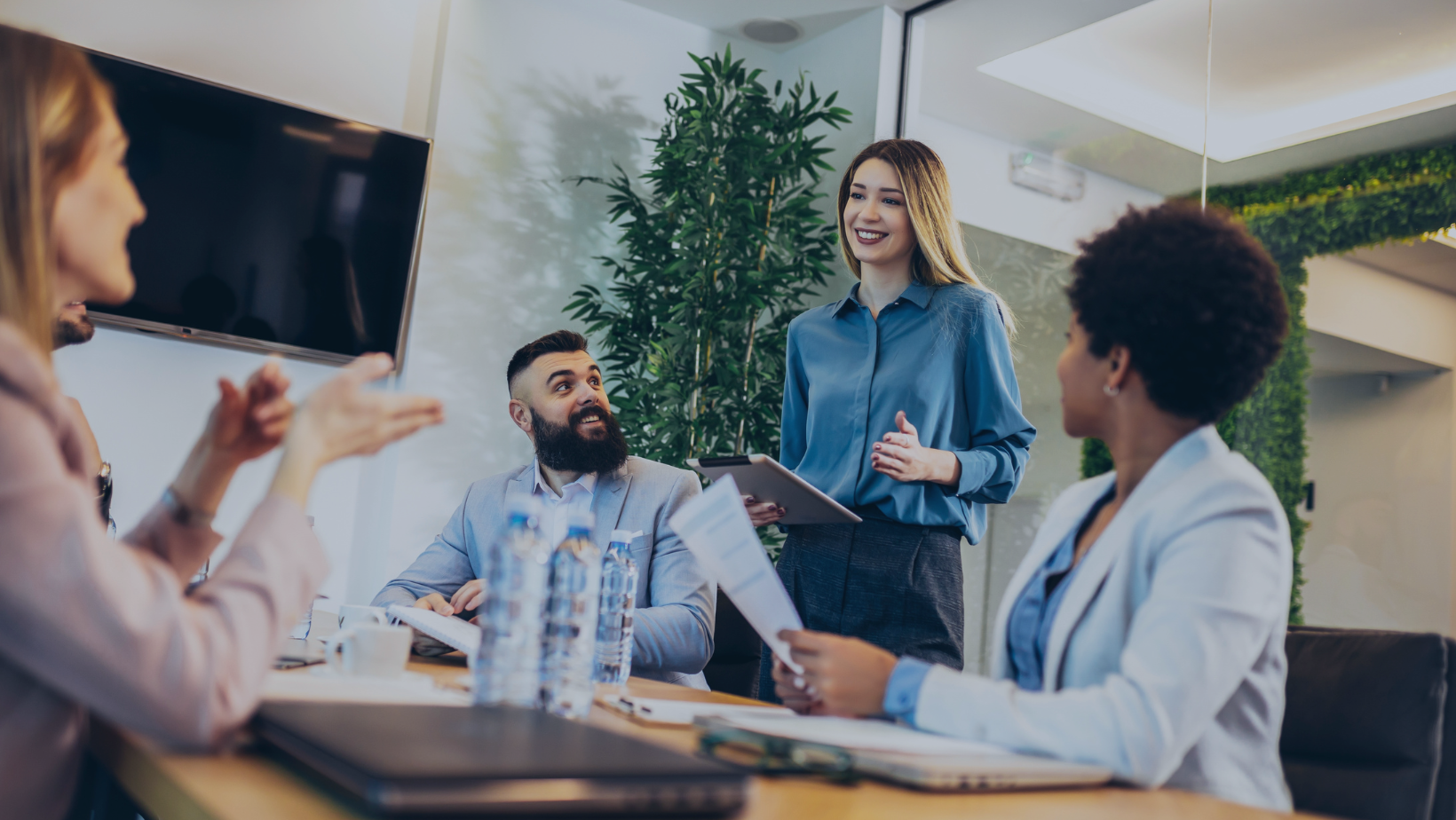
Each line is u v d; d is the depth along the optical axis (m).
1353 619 2.88
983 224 3.72
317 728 0.68
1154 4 3.43
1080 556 1.05
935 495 1.93
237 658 0.70
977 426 2.05
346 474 3.57
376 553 3.52
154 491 3.23
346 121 3.45
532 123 3.84
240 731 0.75
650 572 1.91
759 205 3.69
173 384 3.28
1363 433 2.94
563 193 3.89
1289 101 3.23
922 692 0.89
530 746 0.67
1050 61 3.66
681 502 1.96
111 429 3.18
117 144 0.84
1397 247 2.97
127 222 0.85
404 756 0.60
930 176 2.06
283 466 0.82
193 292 3.25
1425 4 2.99
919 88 3.93
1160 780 0.82
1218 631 0.84
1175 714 0.82
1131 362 0.98
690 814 0.63
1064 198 3.58
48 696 0.73
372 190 3.50
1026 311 3.54
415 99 3.70
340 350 3.47
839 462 2.07
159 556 0.95
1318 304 3.09
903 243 2.06
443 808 0.55
